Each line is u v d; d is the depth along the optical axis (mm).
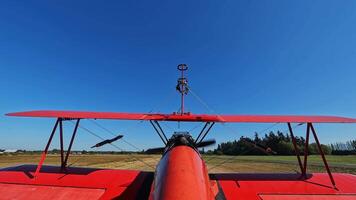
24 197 5707
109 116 6066
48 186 6164
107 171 7340
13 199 5617
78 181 6488
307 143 6914
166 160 4445
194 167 4219
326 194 5930
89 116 6070
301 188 6238
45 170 7273
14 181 6391
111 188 6137
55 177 6707
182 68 8859
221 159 46406
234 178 6926
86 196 5777
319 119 6359
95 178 6703
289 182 6609
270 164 34156
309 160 40750
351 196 5848
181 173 3971
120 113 6320
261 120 6234
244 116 6492
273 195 5895
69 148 7426
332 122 6215
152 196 4012
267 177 7016
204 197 3725
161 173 4180
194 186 3770
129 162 36188
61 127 7328
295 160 43188
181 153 4562
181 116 5973
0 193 5836
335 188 6207
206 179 4234
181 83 8727
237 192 6031
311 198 5770
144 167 27656
